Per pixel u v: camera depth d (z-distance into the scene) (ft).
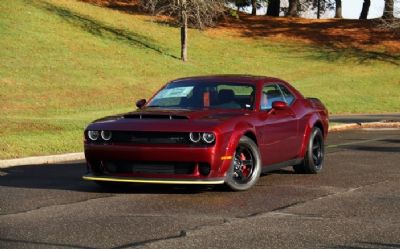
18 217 24.23
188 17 134.10
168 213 24.76
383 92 119.34
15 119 64.39
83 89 95.14
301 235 21.22
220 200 27.37
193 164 27.55
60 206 26.40
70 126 61.31
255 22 167.02
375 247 19.79
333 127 71.97
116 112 80.84
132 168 28.27
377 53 146.00
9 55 103.76
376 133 67.36
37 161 43.57
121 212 25.05
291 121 33.06
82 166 41.27
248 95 31.63
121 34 133.69
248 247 19.72
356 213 24.71
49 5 138.72
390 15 154.20
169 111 29.86
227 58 134.62
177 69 119.03
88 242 20.42
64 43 117.50
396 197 28.17
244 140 29.12
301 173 35.70
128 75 108.47
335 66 137.28
